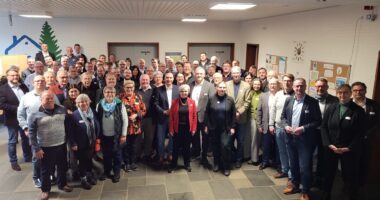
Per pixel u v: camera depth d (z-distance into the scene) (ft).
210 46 28.17
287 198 10.19
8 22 23.93
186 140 12.05
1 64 19.83
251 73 16.20
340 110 9.20
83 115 10.12
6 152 14.17
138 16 22.25
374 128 9.95
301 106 9.65
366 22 11.93
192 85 13.53
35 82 10.39
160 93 12.42
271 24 21.21
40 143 9.48
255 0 9.90
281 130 11.01
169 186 11.06
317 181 10.93
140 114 11.97
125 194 10.47
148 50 27.12
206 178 11.72
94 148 10.69
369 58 11.88
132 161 12.35
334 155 9.46
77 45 24.40
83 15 21.97
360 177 10.03
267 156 12.42
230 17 22.00
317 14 15.39
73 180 11.49
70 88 12.02
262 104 11.93
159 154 12.84
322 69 15.05
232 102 11.75
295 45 17.83
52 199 10.07
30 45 24.68
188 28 26.84
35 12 18.48
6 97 11.66
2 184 11.07
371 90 11.84
